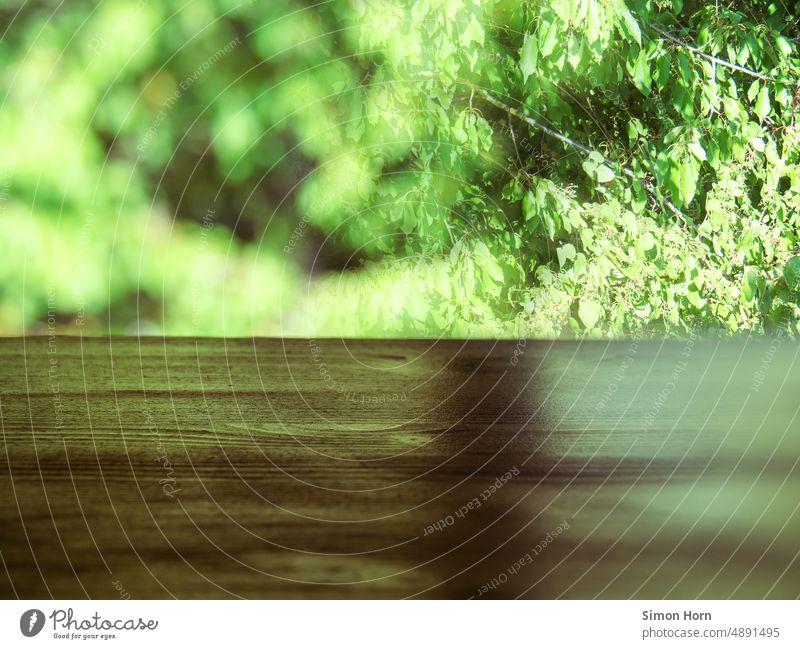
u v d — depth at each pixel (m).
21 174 2.57
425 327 2.21
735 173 2.23
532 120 2.21
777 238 2.22
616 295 2.19
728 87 2.27
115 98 2.58
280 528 0.73
